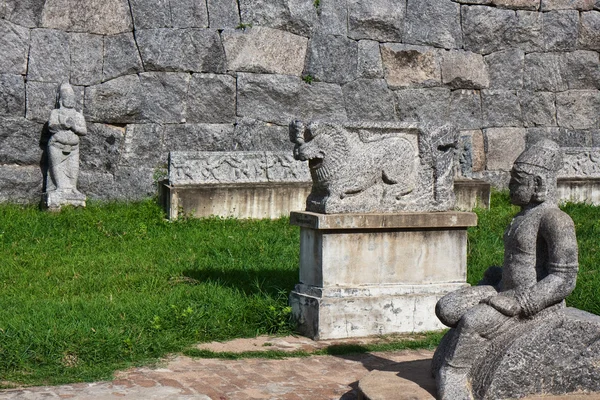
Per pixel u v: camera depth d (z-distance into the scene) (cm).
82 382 579
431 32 1500
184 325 702
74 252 977
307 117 1418
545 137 1566
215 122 1366
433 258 755
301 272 759
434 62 1501
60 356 611
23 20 1273
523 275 521
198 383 586
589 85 1592
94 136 1309
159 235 1086
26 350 608
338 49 1434
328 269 723
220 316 726
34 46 1279
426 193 775
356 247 731
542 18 1567
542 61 1568
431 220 746
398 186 762
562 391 508
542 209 527
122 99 1320
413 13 1490
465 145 1408
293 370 625
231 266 907
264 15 1391
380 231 737
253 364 638
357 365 641
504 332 515
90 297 783
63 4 1293
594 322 512
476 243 1045
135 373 604
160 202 1259
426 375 543
